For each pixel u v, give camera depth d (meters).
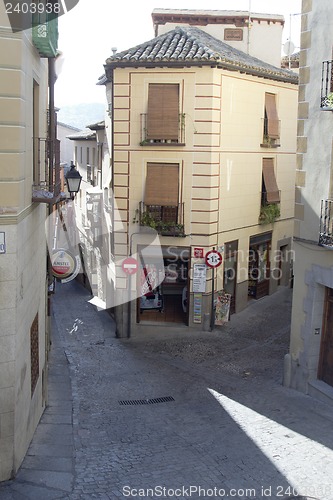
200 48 19.69
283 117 23.42
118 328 19.86
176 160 19.64
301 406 12.57
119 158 19.94
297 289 13.52
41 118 11.47
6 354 8.57
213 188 19.67
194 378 15.26
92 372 15.95
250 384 14.51
